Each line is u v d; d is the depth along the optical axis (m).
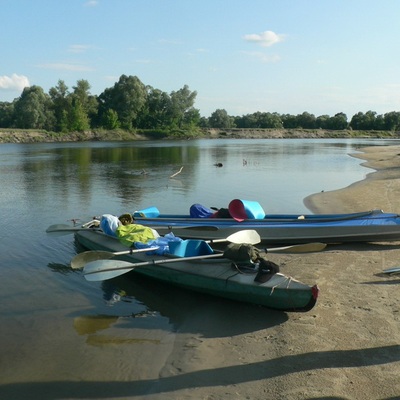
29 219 14.64
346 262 9.70
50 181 24.52
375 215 11.72
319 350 6.04
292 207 17.06
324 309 7.29
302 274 8.96
